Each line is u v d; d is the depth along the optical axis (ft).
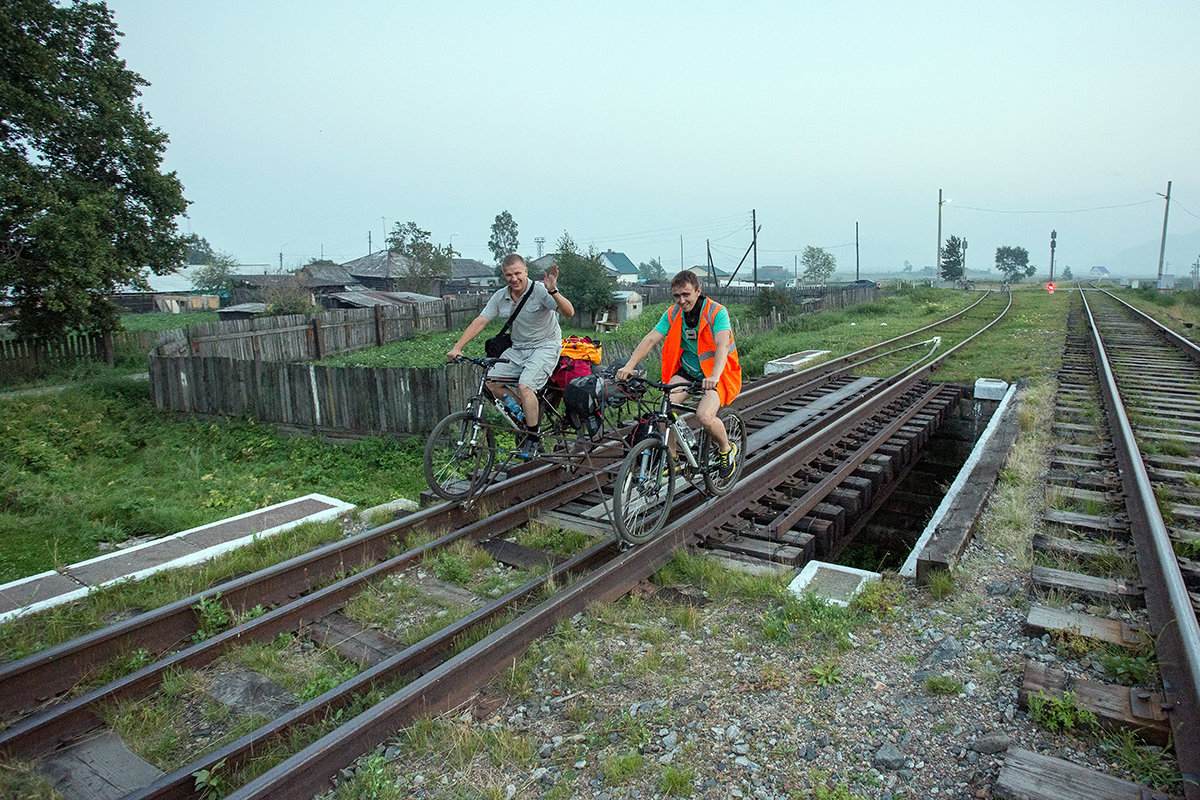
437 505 20.99
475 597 16.63
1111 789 9.16
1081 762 9.93
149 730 12.03
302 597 16.97
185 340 66.74
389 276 210.59
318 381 38.09
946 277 326.24
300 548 19.88
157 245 69.21
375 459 33.35
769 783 9.93
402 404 35.55
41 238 56.70
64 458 35.58
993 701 11.47
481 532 19.95
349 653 14.39
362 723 10.76
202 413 44.16
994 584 15.53
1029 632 13.29
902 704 11.58
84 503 26.89
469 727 11.50
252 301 170.91
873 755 10.38
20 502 27.22
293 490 28.96
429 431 35.06
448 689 12.17
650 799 9.74
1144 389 39.27
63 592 17.43
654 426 17.54
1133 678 11.63
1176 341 59.41
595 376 17.95
